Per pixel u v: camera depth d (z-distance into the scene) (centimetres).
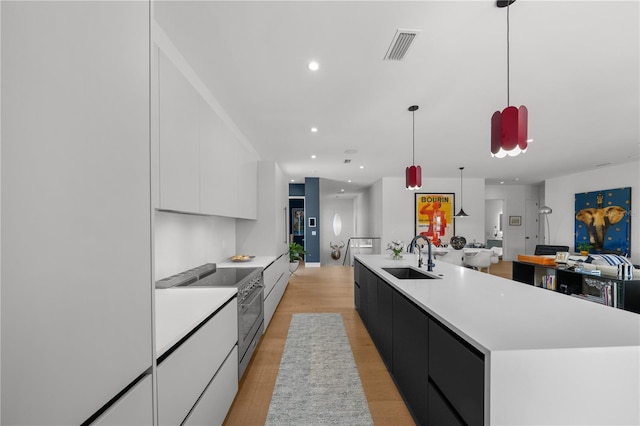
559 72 235
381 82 249
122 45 84
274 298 408
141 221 91
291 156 526
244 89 260
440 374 139
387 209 805
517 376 98
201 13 165
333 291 547
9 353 53
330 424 179
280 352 284
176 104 175
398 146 462
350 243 1074
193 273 248
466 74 237
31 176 57
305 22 174
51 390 60
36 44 58
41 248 58
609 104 301
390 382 226
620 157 558
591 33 185
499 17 170
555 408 99
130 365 84
